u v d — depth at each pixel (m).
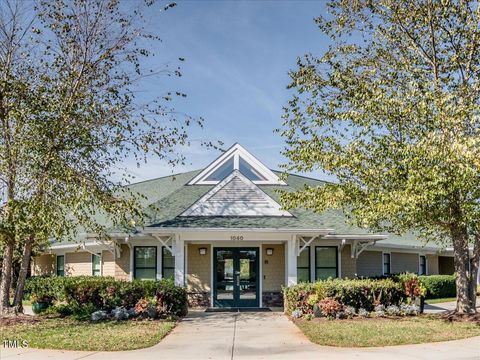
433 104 14.91
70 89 17.03
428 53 17.50
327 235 20.72
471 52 16.48
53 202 16.14
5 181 16.23
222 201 21.03
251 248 22.47
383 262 26.59
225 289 22.25
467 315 16.52
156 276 22.45
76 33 17.11
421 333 13.73
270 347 12.33
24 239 16.58
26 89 16.12
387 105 15.41
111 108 17.05
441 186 13.80
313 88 17.44
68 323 15.90
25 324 15.63
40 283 22.56
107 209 16.80
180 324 16.41
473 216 14.37
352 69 17.62
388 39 17.62
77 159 16.73
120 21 17.47
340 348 12.02
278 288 22.27
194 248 22.47
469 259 17.33
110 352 11.73
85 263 25.16
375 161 15.73
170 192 26.66
